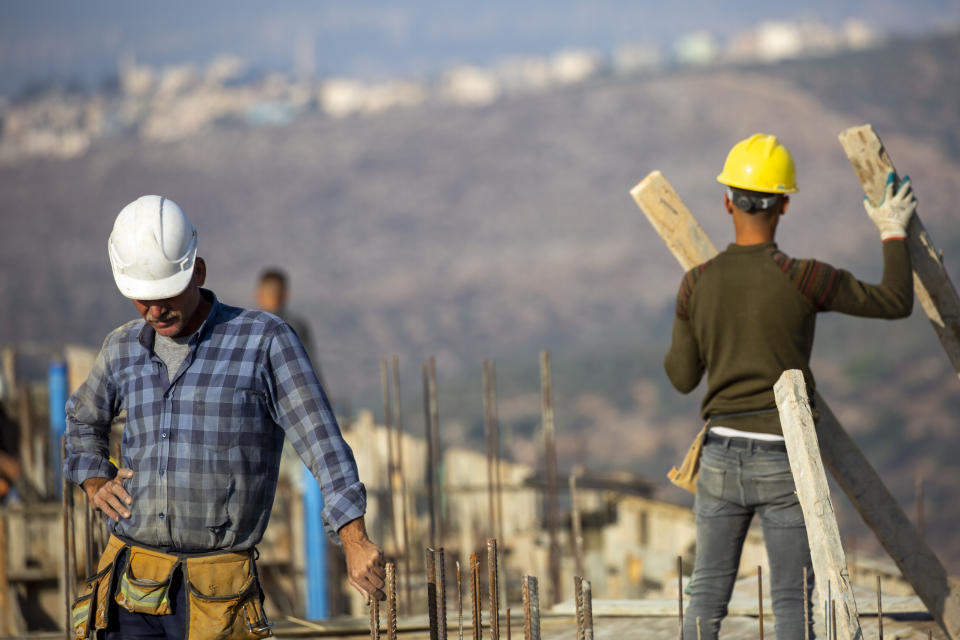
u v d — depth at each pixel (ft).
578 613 36.45
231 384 32.91
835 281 39.70
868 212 44.16
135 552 33.24
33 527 91.25
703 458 42.04
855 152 43.86
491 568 35.70
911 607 54.39
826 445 46.21
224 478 32.71
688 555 119.14
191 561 32.86
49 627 91.56
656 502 124.57
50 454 116.47
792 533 40.04
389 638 31.83
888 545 46.29
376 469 128.47
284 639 54.70
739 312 40.14
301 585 105.29
